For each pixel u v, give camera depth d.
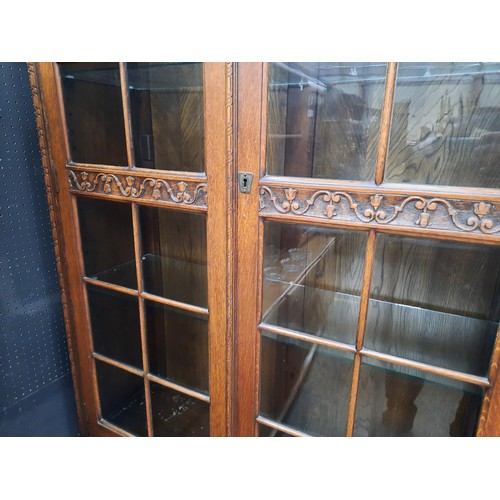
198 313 0.88
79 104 0.91
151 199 0.85
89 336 1.07
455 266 0.73
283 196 0.71
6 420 1.08
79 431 1.22
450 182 0.70
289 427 0.87
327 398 0.84
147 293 0.95
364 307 0.73
